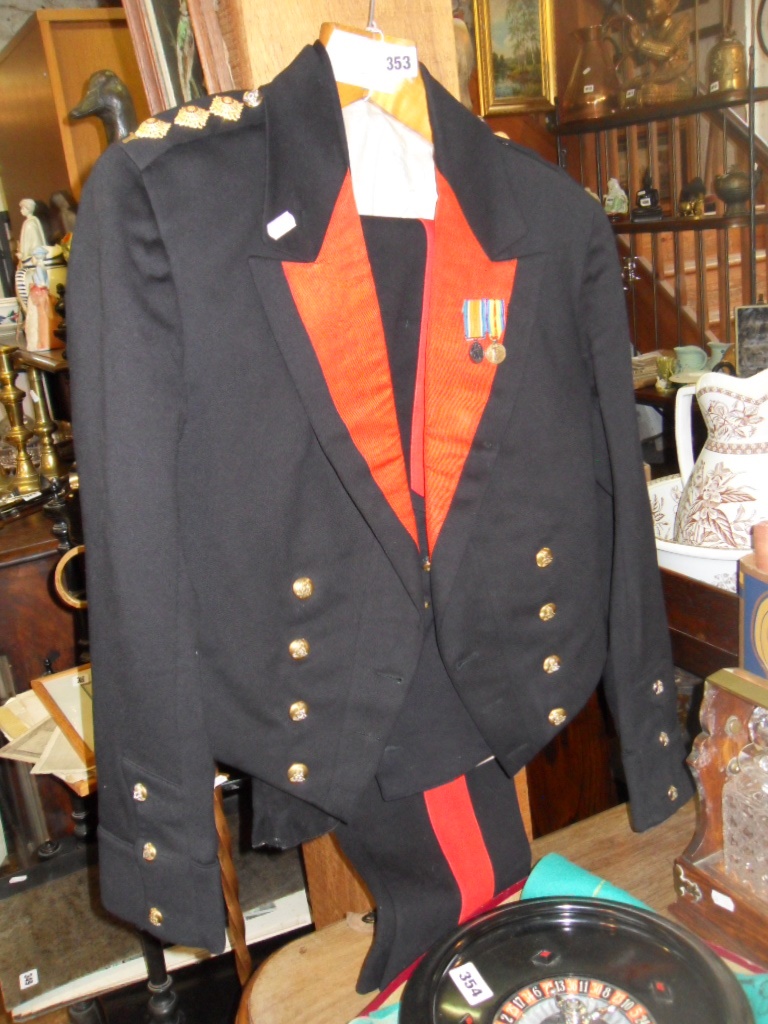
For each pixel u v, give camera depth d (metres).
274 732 0.80
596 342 0.85
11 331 2.21
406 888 0.89
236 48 0.84
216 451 0.73
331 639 0.80
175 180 0.70
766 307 1.13
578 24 2.29
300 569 0.78
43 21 1.86
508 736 0.87
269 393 0.74
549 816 1.47
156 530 0.70
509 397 0.80
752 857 0.81
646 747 0.91
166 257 0.70
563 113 2.22
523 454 0.82
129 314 0.69
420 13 0.91
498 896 0.91
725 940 0.84
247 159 0.72
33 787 1.74
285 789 0.80
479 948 0.76
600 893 0.83
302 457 0.76
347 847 0.90
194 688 0.74
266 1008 0.86
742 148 2.22
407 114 0.78
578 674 0.89
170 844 0.74
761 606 0.88
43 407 1.88
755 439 0.99
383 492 0.77
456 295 0.78
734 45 1.87
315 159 0.72
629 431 0.86
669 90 2.00
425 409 0.78
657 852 0.99
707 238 2.48
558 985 0.73
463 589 0.82
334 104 0.73
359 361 0.75
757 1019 0.73
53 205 2.07
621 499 0.87
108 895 0.78
